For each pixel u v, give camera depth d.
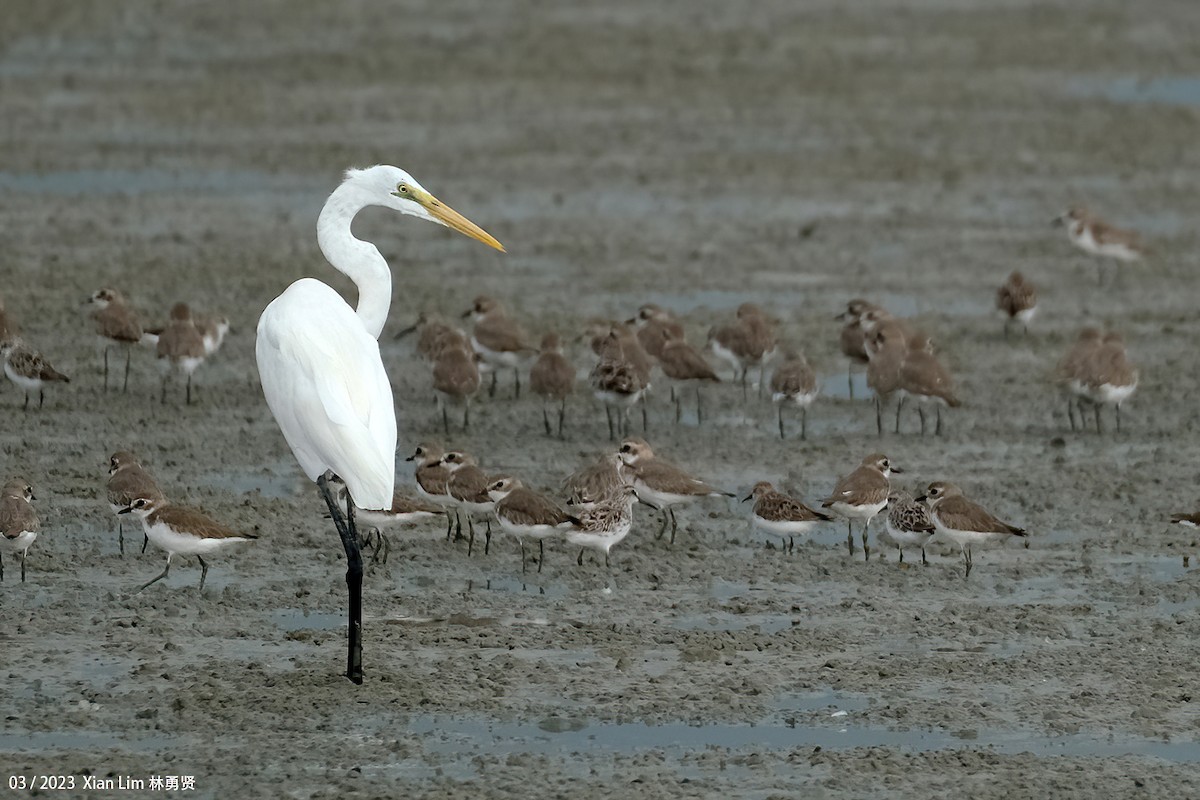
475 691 11.98
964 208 32.41
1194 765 10.97
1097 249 26.70
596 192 33.19
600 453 18.41
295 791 10.41
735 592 14.27
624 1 59.03
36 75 43.59
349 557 12.04
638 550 15.31
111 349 21.95
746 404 20.62
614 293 25.73
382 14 55.06
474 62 47.38
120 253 27.03
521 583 14.43
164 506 13.81
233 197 31.81
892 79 46.06
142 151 35.50
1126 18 56.53
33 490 16.31
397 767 10.80
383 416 12.15
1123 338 22.92
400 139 37.59
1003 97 43.75
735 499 16.88
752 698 11.98
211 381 20.83
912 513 14.77
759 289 26.20
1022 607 13.80
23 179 32.41
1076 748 11.23
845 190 33.81
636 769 10.82
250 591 13.99
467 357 19.33
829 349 23.08
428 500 15.61
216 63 46.19
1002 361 22.45
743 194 33.31
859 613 13.73
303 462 12.39
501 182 33.84
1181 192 33.88
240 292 25.02
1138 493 17.03
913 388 18.78
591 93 43.66
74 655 12.50
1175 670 12.53
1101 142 38.56
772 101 43.03
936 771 10.84
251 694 11.81
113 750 10.95
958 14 57.31
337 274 26.44
